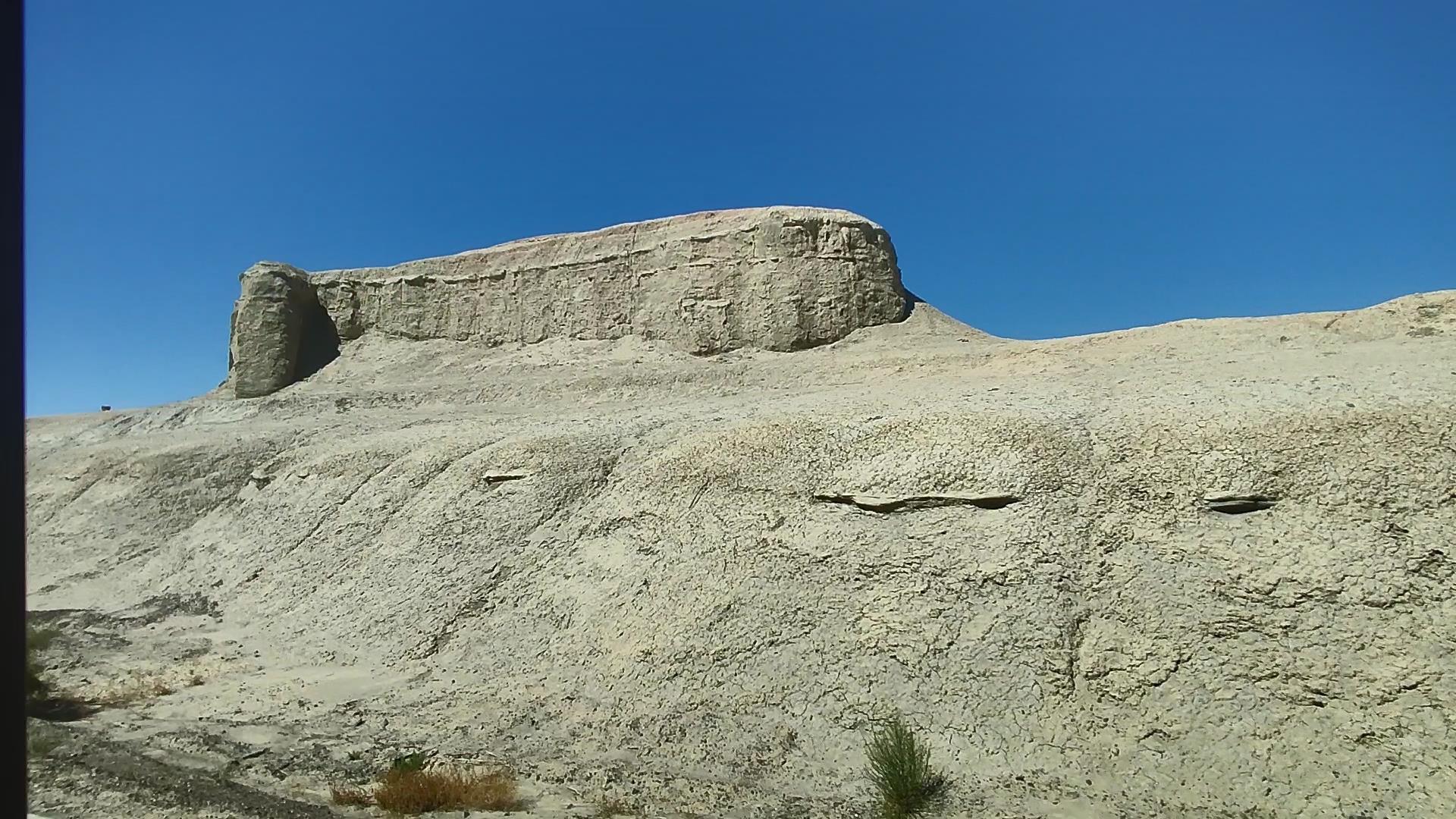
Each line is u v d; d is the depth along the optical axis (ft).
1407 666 32.86
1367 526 37.88
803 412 66.39
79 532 95.45
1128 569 40.52
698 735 40.04
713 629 46.09
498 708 45.27
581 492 63.87
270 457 101.50
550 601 53.88
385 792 32.50
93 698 49.75
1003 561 42.96
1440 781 29.58
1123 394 57.88
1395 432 41.65
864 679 40.32
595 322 137.90
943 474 49.26
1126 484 44.68
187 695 50.29
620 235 140.77
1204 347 80.07
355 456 86.58
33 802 32.40
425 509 69.87
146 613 71.67
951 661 39.52
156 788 33.37
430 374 140.97
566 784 35.47
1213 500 41.75
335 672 53.26
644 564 53.11
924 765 34.24
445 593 58.54
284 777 35.88
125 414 152.97
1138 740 34.30
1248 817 30.45
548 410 103.55
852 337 121.70
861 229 126.93
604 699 44.52
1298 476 41.24
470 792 33.04
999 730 36.17
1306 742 32.17
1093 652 37.81
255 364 149.89
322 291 158.51
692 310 129.39
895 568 45.19
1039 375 78.07
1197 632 36.83
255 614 66.54
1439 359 54.80
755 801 33.83
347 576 66.33
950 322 128.88
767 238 127.03
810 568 47.44
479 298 149.28
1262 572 37.91
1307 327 79.36
